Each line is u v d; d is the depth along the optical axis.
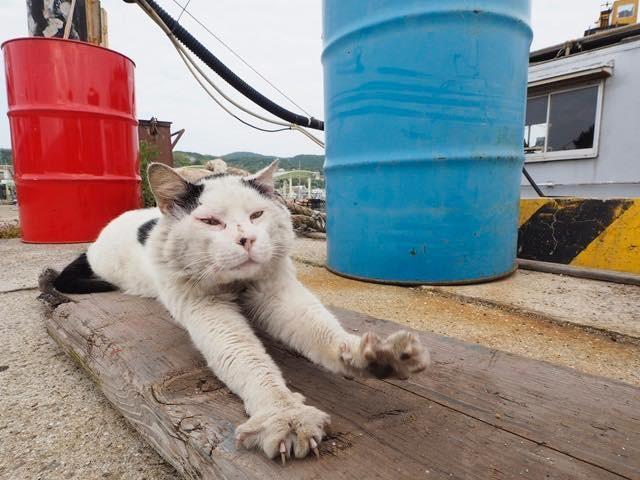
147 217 1.11
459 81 1.20
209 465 0.45
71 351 0.83
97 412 0.69
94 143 1.96
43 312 1.11
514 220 1.38
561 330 1.00
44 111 1.86
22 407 0.70
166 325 0.84
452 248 1.29
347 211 1.40
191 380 0.61
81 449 0.59
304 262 1.72
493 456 0.44
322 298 1.23
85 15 2.07
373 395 0.57
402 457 0.44
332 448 0.45
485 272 1.33
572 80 2.30
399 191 1.28
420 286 1.30
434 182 1.25
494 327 1.02
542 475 0.42
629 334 0.93
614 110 2.21
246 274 0.68
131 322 0.85
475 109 1.22
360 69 1.27
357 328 0.85
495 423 0.50
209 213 0.70
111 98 1.98
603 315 1.06
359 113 1.29
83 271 1.19
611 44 2.38
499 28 1.20
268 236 0.71
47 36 2.00
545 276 1.41
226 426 0.50
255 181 0.80
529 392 0.57
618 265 1.42
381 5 1.20
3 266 1.61
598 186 2.30
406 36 1.19
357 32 1.25
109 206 2.04
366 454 0.45
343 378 0.62
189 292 0.70
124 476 0.54
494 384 0.59
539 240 1.58
